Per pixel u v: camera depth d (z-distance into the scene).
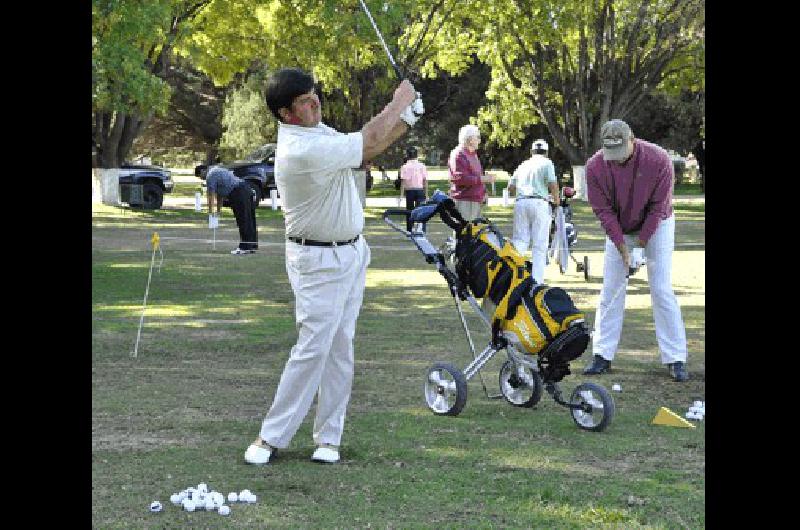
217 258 23.00
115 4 33.53
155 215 38.97
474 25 49.03
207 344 12.32
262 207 44.84
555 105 54.78
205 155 90.56
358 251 7.45
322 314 7.29
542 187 17.17
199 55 44.28
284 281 18.83
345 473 7.16
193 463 7.34
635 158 10.54
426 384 9.11
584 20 47.03
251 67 67.75
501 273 8.70
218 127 79.31
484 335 13.07
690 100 59.06
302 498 6.60
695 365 11.20
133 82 34.97
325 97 53.09
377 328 13.63
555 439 8.12
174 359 11.36
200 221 35.94
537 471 7.23
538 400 9.15
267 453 7.39
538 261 17.30
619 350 12.15
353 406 9.22
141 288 17.61
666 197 10.48
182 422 8.53
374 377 10.46
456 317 14.65
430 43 47.66
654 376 10.67
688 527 6.05
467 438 8.12
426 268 21.36
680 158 73.75
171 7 39.06
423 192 28.30
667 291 10.52
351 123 53.25
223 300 16.28
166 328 13.51
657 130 61.78
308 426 8.58
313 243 7.29
